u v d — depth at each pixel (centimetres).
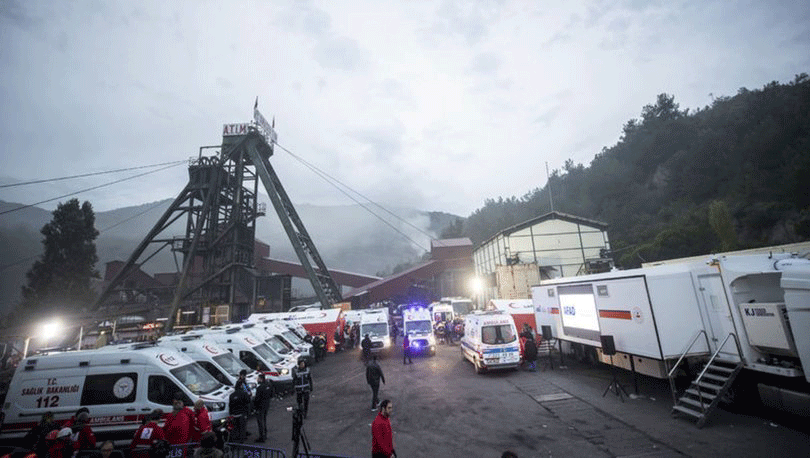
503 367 1630
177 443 788
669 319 1116
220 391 1047
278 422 1183
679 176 6241
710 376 1014
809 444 784
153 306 3716
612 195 7750
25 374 944
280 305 5200
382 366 2081
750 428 895
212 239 4488
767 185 4706
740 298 1008
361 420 1155
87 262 4591
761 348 941
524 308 2391
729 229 3522
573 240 4091
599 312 1416
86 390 930
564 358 1917
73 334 2666
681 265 1147
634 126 9131
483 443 917
